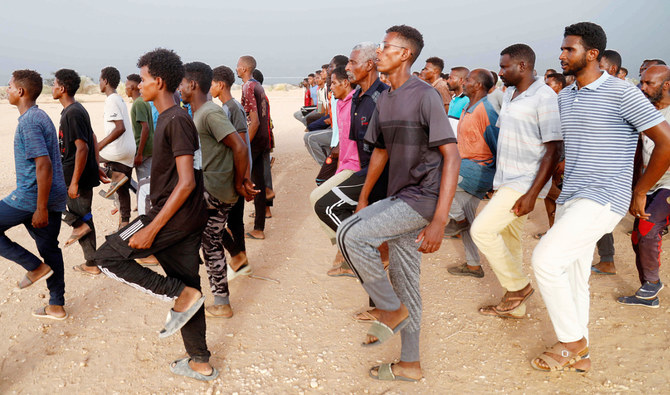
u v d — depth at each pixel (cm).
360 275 271
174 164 269
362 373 313
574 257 291
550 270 288
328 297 418
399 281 290
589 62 286
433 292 425
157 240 271
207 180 360
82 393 294
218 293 380
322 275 462
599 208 282
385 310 273
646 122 270
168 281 279
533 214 626
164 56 264
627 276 438
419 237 265
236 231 430
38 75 351
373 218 267
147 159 566
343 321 378
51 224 366
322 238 558
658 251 372
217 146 359
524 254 498
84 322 375
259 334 360
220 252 376
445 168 258
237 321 379
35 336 356
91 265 459
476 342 344
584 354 303
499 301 403
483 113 410
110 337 354
